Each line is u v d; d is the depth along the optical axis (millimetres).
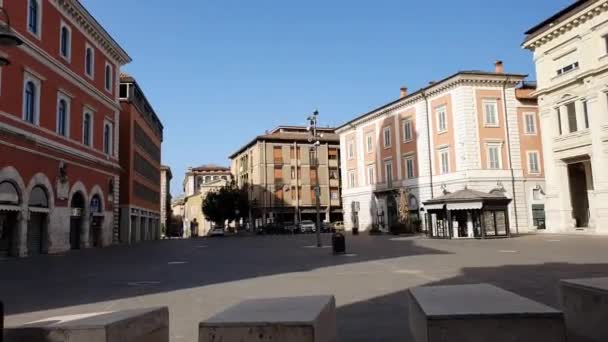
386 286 10594
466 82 43531
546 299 8312
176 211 149375
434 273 12758
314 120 30781
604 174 31922
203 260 20062
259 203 76562
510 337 3043
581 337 4637
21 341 3664
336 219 80125
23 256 24344
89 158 33031
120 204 44062
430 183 46938
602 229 32000
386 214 53438
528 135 44625
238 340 3055
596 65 32406
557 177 36594
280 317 3195
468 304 3447
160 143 69312
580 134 34094
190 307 8680
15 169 23953
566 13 34469
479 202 32281
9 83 23859
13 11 24297
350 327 6711
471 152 42906
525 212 43281
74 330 3615
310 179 78625
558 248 20719
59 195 28531
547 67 37188
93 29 33625
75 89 31375
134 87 46625
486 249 21562
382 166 55031
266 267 16109
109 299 9852
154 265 18000
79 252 27938
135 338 3980
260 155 76625
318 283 11445
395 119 52625
